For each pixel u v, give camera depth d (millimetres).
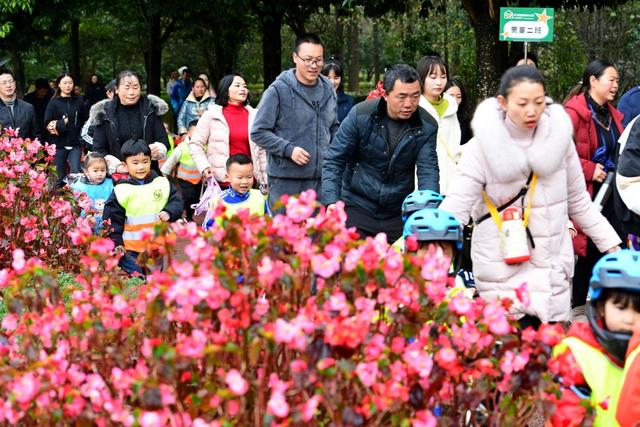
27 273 3619
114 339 3576
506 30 10648
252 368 3428
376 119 6203
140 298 3590
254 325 3230
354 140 6254
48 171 8703
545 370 3359
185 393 3340
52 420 3197
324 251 3383
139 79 9711
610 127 7746
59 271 7273
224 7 22547
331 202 6219
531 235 4898
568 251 5008
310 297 3365
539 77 4578
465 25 26406
